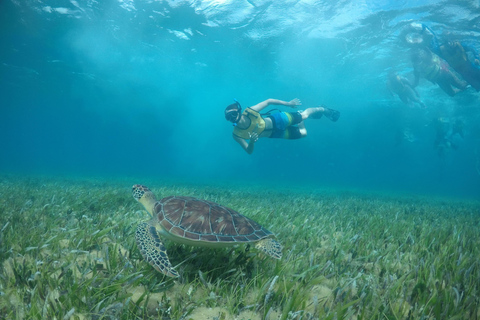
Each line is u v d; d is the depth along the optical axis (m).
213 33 19.86
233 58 24.53
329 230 4.78
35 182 10.76
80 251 2.84
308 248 3.57
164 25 18.83
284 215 5.76
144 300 2.15
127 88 36.16
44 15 17.86
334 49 20.91
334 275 2.81
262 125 5.92
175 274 2.12
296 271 2.71
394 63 22.64
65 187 9.32
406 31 10.84
